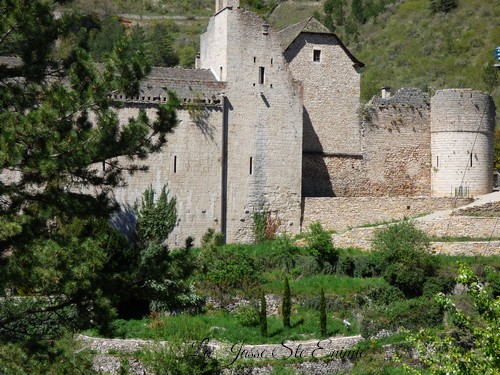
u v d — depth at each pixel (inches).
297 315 2188.7
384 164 2910.9
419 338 1371.8
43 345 1239.5
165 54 4453.7
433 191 2938.0
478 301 1240.8
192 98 2496.3
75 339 1598.2
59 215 1289.4
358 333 2126.0
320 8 5236.2
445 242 2522.1
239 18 2571.4
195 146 2497.5
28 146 1215.6
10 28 1270.9
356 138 2898.6
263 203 2581.2
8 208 1269.7
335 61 2881.4
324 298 2124.8
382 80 4399.6
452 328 2052.2
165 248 1435.8
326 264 2406.5
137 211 2428.6
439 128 2930.6
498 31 4598.9
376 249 2418.8
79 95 1255.5
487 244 2507.4
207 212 2503.7
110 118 1270.9
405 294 2310.5
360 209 2674.7
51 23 1325.0
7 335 1238.3
